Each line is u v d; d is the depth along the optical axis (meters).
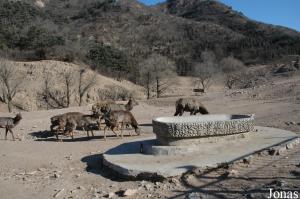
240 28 153.12
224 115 15.46
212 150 12.52
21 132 21.25
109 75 69.44
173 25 136.88
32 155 15.05
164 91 64.62
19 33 71.25
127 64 72.31
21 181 11.75
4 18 79.62
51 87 50.94
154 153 12.67
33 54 67.25
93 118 18.52
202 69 69.19
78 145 16.50
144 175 10.76
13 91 48.06
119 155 12.95
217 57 103.19
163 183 10.31
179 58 101.94
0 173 12.91
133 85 67.69
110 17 135.00
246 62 102.38
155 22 136.25
